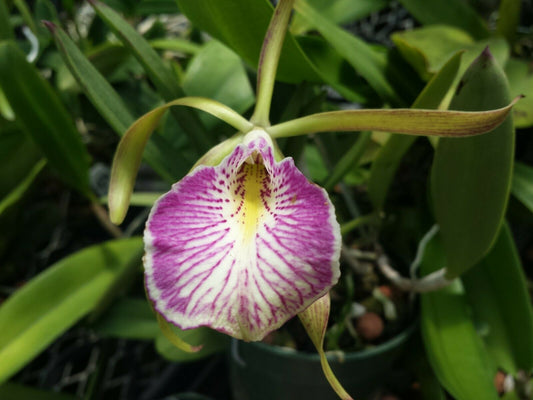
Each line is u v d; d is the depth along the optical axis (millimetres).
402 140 138
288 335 167
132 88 213
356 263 176
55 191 249
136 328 195
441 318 162
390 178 153
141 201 214
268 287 98
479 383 148
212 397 248
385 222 192
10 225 222
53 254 254
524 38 208
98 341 245
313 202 102
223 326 97
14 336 166
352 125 104
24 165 213
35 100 173
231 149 111
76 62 124
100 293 182
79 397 198
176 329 179
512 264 160
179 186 104
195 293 97
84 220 258
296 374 165
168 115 188
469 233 135
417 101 128
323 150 183
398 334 172
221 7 127
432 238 174
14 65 165
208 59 179
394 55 168
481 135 121
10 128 208
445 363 153
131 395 236
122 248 198
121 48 190
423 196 184
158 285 97
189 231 102
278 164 108
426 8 201
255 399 191
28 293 176
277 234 102
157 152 141
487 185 125
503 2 187
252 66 147
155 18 254
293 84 160
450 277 148
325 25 155
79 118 237
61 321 171
